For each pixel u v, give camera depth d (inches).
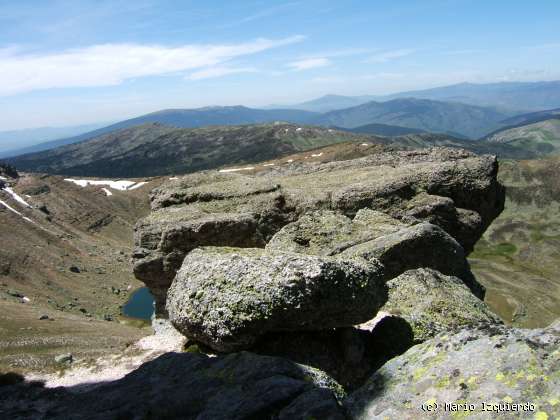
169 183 1999.3
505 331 450.0
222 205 1739.7
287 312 701.3
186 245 1537.9
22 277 5078.7
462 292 933.2
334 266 733.9
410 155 2119.8
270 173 2204.7
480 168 1706.4
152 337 1502.2
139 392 600.7
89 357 1491.1
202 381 583.2
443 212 1595.7
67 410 612.4
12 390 1251.2
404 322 812.6
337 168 2129.7
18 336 2053.4
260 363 587.8
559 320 440.1
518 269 5777.6
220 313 723.4
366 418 431.2
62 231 7751.0
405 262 1139.3
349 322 746.2
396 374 467.5
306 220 1330.0
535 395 362.9
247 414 465.7
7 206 7554.1
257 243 1585.9
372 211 1444.4
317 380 569.0
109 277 6294.3
